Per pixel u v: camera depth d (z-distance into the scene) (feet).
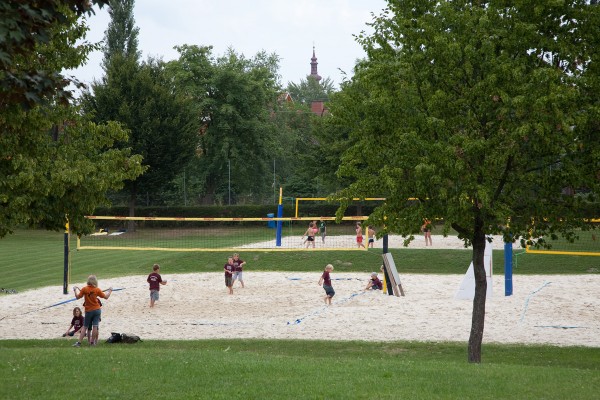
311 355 63.77
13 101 31.55
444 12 54.80
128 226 214.28
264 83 262.26
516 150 51.65
